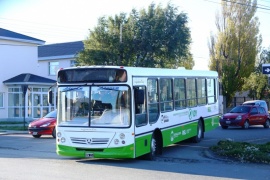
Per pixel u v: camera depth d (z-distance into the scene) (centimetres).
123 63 3994
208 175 1176
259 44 5266
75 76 1355
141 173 1180
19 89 3831
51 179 1061
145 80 1414
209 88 2117
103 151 1302
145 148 1390
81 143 1322
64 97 1362
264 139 2222
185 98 1789
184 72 1791
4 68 3866
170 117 1612
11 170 1185
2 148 1764
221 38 5219
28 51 4091
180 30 4019
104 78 1324
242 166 1353
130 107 1302
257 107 3062
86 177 1099
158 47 3981
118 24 4038
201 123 2011
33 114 3872
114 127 1300
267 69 1670
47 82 3891
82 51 4009
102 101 1323
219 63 5250
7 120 3772
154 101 1477
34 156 1502
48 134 2234
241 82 5262
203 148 1794
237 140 2161
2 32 3931
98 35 4009
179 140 1711
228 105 5278
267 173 1230
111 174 1152
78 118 1337
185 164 1372
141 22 4000
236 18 5181
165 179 1099
